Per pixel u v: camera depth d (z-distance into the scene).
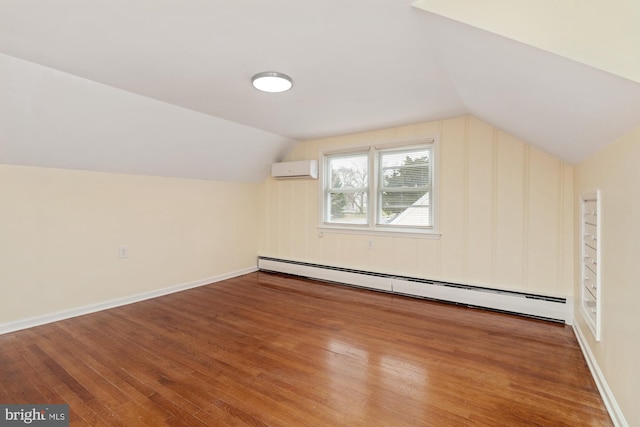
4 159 2.56
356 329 2.69
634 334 1.34
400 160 3.78
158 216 3.70
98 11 1.51
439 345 2.39
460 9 1.32
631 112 1.24
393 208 3.83
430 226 3.56
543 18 1.18
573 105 1.52
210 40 1.79
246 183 4.81
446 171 3.41
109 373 1.98
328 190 4.40
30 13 1.52
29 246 2.73
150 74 2.26
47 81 2.23
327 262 4.36
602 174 1.81
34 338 2.50
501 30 1.24
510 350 2.30
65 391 1.79
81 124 2.65
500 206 3.13
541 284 2.95
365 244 4.02
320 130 3.91
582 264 2.32
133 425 1.52
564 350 2.30
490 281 3.20
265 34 1.72
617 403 1.52
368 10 1.49
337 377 1.95
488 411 1.62
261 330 2.67
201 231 4.19
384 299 3.55
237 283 4.28
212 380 1.91
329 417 1.58
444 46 1.72
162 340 2.47
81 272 3.06
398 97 2.71
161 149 3.38
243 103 2.90
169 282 3.82
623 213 1.47
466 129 3.29
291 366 2.08
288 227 4.74
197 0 1.42
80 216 3.05
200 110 3.10
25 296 2.71
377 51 1.90
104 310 3.19
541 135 2.38
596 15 1.11
